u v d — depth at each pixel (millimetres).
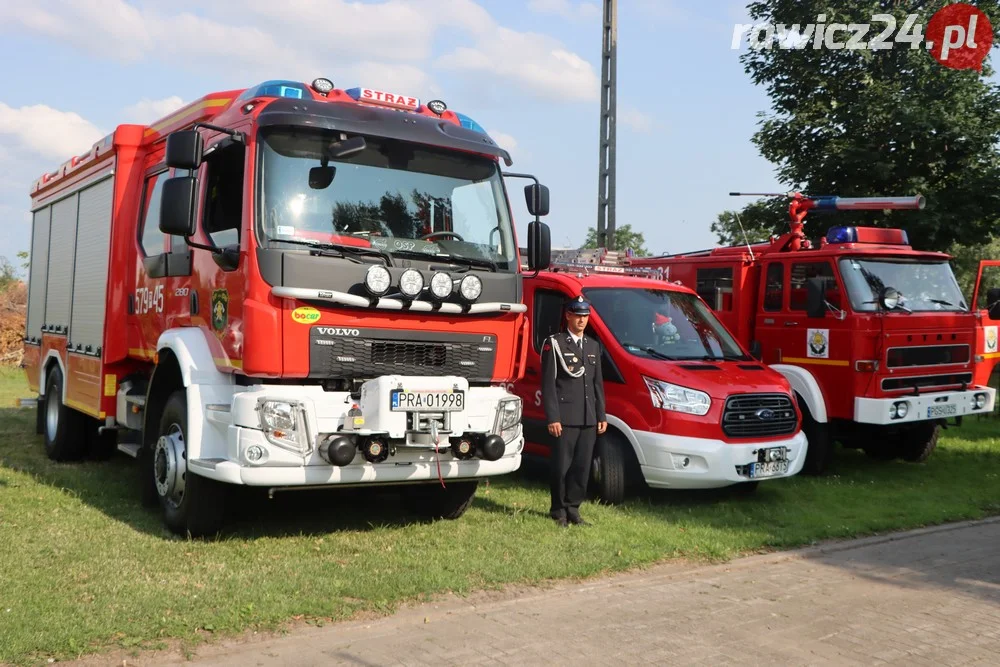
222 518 6641
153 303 7836
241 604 5180
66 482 8688
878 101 17359
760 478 8297
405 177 6707
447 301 6547
